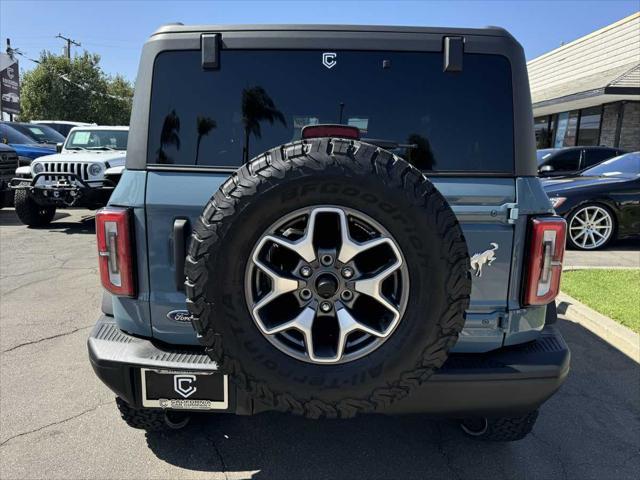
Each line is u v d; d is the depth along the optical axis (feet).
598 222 24.29
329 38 7.08
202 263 5.77
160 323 6.94
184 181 6.73
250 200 5.66
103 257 6.81
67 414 9.57
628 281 18.07
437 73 7.12
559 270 6.68
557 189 24.53
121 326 7.23
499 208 6.67
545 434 9.29
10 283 18.45
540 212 6.81
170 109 7.10
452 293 5.76
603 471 8.22
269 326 5.99
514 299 6.83
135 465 8.13
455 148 7.10
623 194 24.00
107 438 8.83
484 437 8.61
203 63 7.04
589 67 53.78
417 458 8.48
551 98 46.70
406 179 5.67
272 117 7.18
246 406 6.72
